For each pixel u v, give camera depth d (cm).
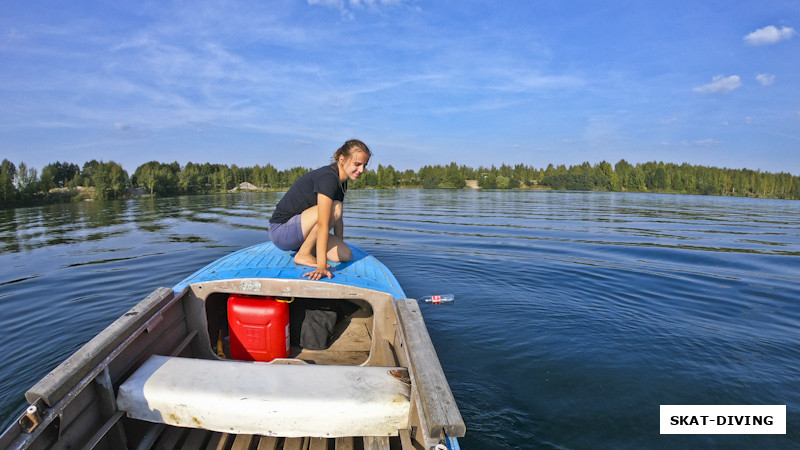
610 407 326
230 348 331
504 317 502
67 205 2505
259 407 209
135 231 1249
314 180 322
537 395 341
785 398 339
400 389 221
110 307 529
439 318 498
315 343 358
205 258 822
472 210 2131
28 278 670
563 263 801
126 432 226
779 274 743
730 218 1989
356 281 326
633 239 1150
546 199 3347
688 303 566
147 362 236
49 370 373
